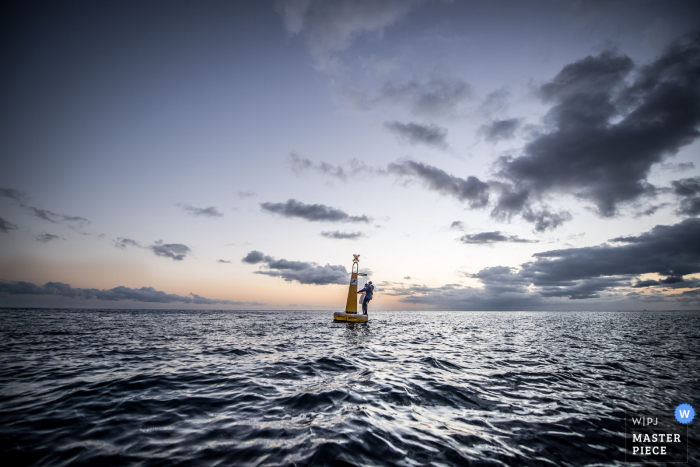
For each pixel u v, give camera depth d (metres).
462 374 6.20
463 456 2.86
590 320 33.09
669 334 15.95
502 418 3.89
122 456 2.80
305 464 2.62
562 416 3.99
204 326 18.52
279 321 24.72
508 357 8.37
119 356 7.80
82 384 5.12
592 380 5.89
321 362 7.11
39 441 3.09
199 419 3.70
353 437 3.17
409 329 17.94
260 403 4.29
